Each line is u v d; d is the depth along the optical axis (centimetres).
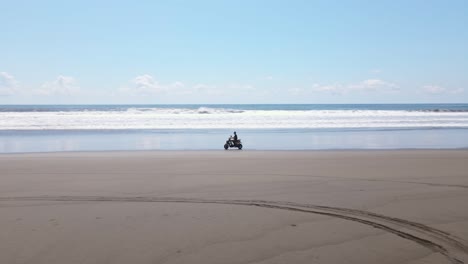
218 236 466
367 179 859
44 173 990
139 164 1170
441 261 387
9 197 699
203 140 2464
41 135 2731
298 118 4509
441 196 675
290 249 423
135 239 458
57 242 450
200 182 838
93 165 1148
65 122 3797
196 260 394
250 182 831
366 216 550
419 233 472
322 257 400
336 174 938
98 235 474
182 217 553
